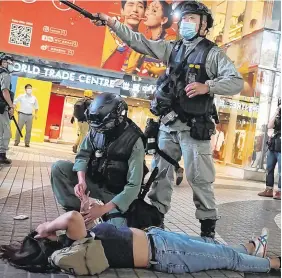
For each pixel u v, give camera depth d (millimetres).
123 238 2557
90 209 2748
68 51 13383
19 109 10789
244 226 4492
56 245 2496
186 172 3326
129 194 2867
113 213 3049
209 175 3318
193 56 3275
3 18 12820
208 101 3236
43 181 5801
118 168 2996
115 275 2490
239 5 12617
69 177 3270
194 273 2674
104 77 13719
